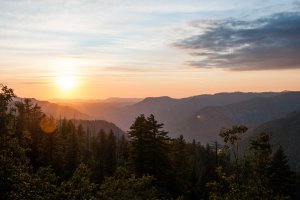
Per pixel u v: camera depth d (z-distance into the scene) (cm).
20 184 1661
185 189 5166
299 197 6391
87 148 9994
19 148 1797
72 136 7156
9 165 1680
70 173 6100
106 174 6806
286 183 4259
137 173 4550
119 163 7450
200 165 8350
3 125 1780
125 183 2469
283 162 4334
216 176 6475
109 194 2356
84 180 1998
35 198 1700
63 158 6384
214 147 7050
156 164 4597
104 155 7631
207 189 6172
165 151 4703
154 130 4669
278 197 2030
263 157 2055
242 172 2116
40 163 5988
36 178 1798
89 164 6675
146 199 2525
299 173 8419
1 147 1734
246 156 2083
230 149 2169
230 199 2011
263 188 2009
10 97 1789
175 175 4794
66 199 1884
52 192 1848
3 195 1611
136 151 4634
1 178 1636
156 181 4428
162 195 4147
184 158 5856
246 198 2000
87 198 1986
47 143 6306
